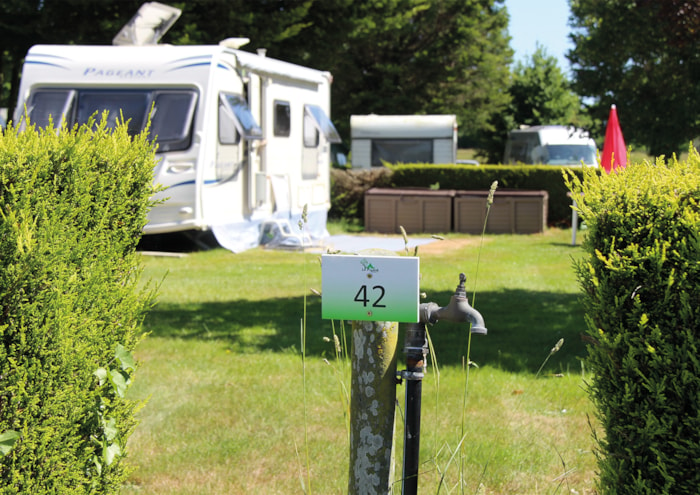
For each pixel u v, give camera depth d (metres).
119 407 3.12
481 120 37.03
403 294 2.74
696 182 2.63
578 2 11.51
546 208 17.31
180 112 12.16
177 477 4.14
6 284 2.53
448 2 32.59
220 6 19.20
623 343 2.68
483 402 5.22
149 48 12.49
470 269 11.52
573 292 9.69
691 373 2.57
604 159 10.34
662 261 2.59
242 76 13.15
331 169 18.92
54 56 12.55
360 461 2.94
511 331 7.42
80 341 2.80
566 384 5.61
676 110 10.69
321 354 6.43
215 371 5.94
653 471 2.69
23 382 2.56
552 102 35.84
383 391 2.91
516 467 4.20
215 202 12.56
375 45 31.02
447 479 4.06
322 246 14.30
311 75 15.37
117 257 3.11
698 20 8.41
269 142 13.97
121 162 3.09
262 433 4.71
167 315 8.09
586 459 4.31
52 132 2.84
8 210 2.55
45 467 2.66
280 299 9.13
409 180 18.39
